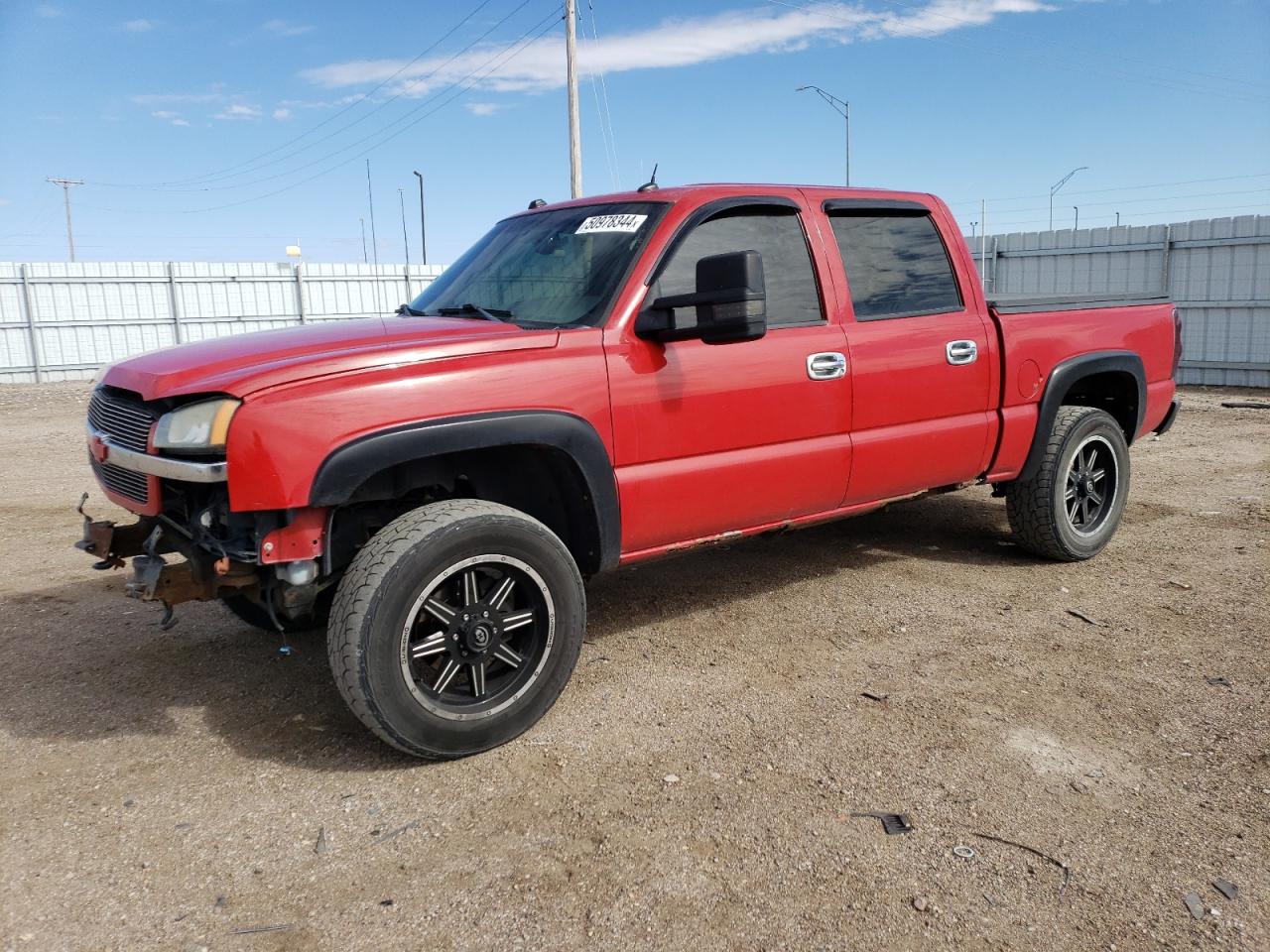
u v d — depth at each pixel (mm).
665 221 3689
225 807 2863
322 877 2510
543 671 3252
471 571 3098
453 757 3111
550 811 2805
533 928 2291
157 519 3316
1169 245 14781
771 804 2814
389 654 2912
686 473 3645
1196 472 7691
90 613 4656
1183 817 2723
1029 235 16562
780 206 4039
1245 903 2342
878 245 4410
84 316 21406
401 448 2949
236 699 3639
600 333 3420
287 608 3047
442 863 2564
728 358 3723
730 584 4953
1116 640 4070
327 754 3197
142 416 3080
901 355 4277
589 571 3609
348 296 24297
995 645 4047
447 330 3357
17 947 2242
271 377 2848
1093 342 5113
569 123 20609
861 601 4648
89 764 3143
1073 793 2857
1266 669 3717
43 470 9000
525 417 3178
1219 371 14500
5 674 3898
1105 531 5305
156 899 2422
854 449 4148
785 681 3711
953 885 2430
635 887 2439
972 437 4609
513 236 4234
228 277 22812
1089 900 2363
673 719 3398
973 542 5688
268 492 2797
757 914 2324
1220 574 4934
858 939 2234
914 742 3189
